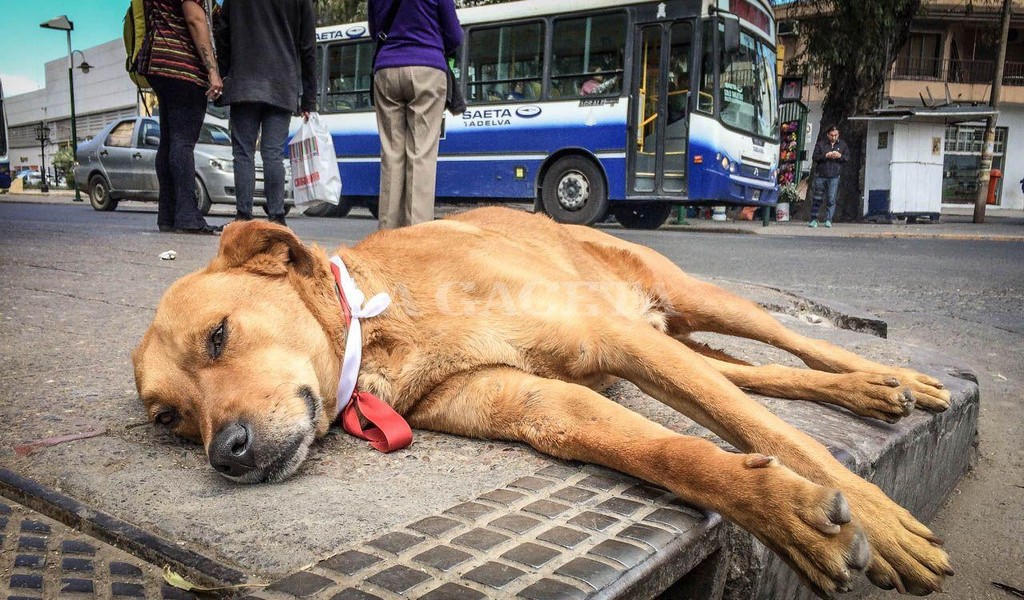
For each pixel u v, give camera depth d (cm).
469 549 143
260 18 666
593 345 214
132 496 173
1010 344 454
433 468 195
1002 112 3138
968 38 3070
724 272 743
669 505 166
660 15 1194
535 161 1298
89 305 416
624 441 183
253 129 712
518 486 177
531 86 1298
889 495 220
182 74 745
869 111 1998
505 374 219
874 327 427
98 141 1532
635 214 1449
